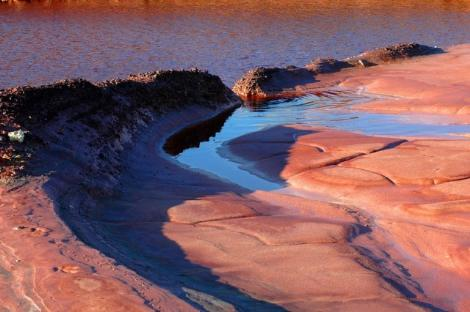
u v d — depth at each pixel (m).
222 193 14.73
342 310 9.70
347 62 31.44
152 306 8.20
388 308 9.77
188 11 51.03
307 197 14.95
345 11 50.47
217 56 33.50
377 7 52.72
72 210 12.43
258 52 34.69
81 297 8.35
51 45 36.03
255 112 24.03
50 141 15.10
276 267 10.91
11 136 14.15
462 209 13.33
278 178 16.25
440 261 11.48
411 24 45.03
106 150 16.52
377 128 20.92
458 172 15.22
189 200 14.09
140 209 13.63
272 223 12.71
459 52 34.88
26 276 8.98
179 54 33.78
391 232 12.63
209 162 17.89
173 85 23.03
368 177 15.38
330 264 10.99
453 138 19.06
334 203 14.33
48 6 57.56
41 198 12.02
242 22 44.75
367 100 25.52
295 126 20.61
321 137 18.94
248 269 10.87
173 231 12.43
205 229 12.50
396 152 16.95
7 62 31.08
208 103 23.69
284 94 26.94
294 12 49.81
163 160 17.91
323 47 36.72
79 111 17.22
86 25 44.69
